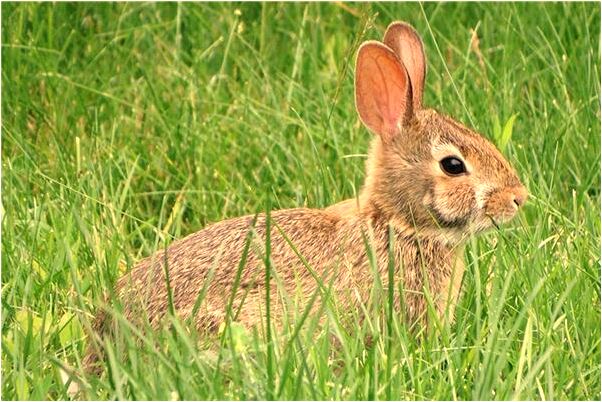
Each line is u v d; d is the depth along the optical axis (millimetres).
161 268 10906
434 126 11141
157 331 10555
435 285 11125
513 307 10914
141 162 13594
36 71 15000
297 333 9477
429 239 11102
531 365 10141
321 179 12891
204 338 10547
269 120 14156
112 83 15148
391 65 11336
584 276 11023
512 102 14016
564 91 14008
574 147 13523
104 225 12109
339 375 10250
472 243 10422
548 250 11531
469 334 10648
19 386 9578
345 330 10602
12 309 10898
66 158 13445
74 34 15625
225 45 15664
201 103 14531
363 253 11023
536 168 12891
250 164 13664
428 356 10156
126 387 9680
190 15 15891
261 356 9758
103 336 10672
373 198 11234
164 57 15477
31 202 12844
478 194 10898
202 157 13539
